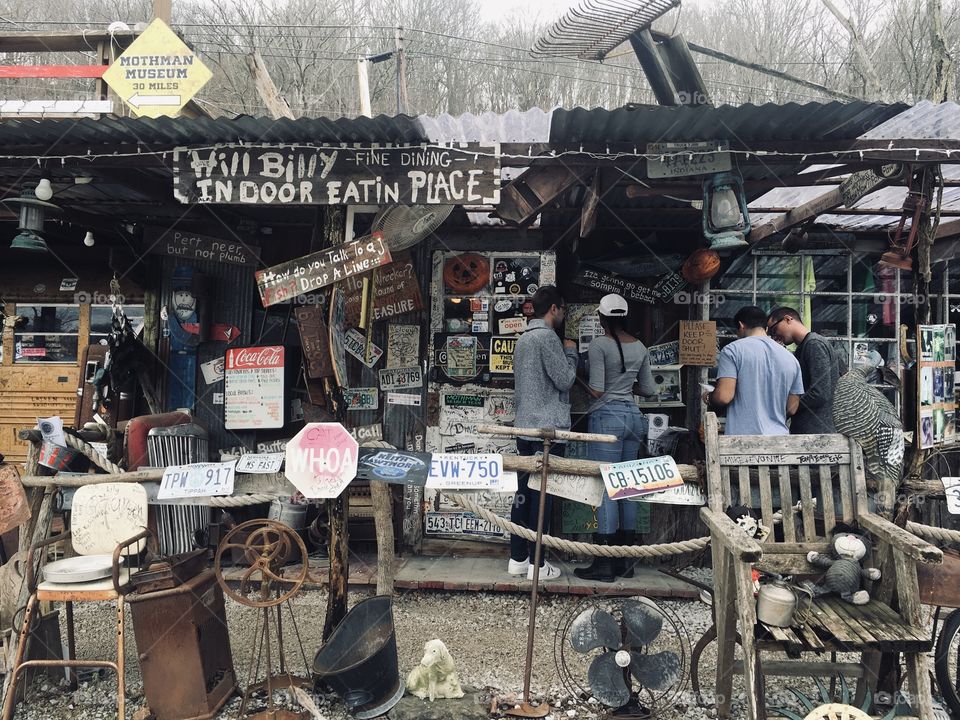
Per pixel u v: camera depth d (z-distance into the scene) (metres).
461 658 3.96
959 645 3.29
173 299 5.75
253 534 3.20
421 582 4.92
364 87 6.65
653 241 5.75
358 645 3.43
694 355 5.55
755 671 2.97
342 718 3.27
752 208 5.47
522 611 4.68
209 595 3.42
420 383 5.64
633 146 3.58
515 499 5.01
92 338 6.21
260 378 5.58
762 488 3.30
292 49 15.65
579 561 5.43
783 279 5.93
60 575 3.21
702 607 4.74
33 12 12.86
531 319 5.18
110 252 5.48
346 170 3.55
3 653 3.45
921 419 3.64
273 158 3.57
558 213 5.30
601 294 5.69
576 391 5.44
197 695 3.23
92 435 4.89
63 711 3.41
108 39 5.13
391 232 4.60
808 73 14.95
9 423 6.23
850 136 3.55
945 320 6.07
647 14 4.26
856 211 5.09
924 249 3.83
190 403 5.76
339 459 3.34
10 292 6.21
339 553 3.72
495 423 5.59
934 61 11.86
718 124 3.38
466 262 5.64
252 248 5.77
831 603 3.20
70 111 4.91
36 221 4.16
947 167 4.77
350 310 5.61
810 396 4.30
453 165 3.53
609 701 3.26
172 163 3.64
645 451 5.52
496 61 14.19
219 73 15.41
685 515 5.43
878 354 5.84
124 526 3.38
